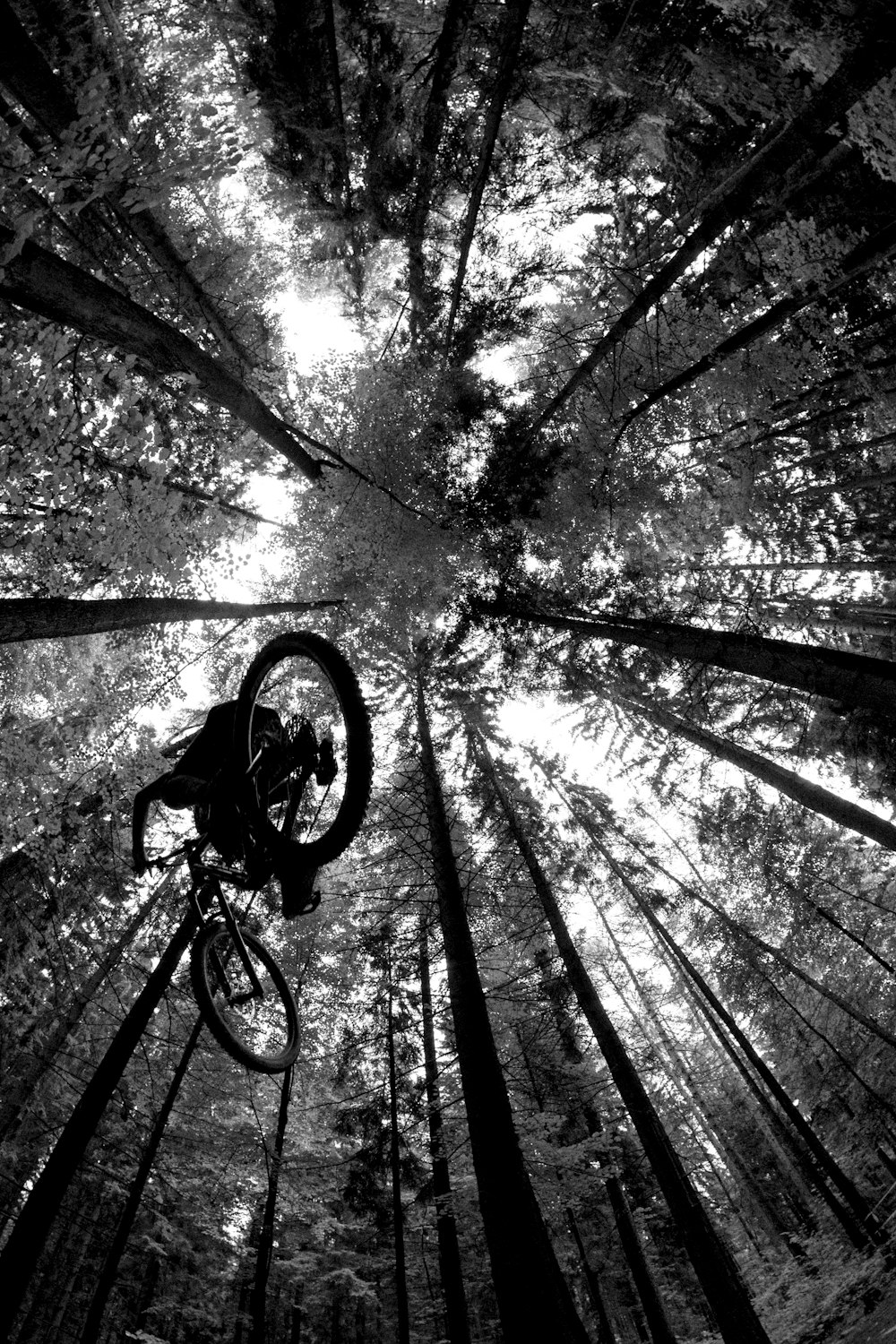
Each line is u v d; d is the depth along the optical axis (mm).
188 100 9039
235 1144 14305
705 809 15789
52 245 9438
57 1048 10758
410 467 13352
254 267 12766
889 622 12641
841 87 6633
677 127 10445
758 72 8039
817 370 11125
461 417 13008
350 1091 15828
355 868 16906
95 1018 13008
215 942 3764
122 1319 16109
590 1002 10633
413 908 13797
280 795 3090
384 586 14305
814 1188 17594
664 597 13586
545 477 13258
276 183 11883
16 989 9859
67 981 10453
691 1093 20547
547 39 9266
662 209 11477
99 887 10438
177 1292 15961
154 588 9758
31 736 10375
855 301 10445
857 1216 13383
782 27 6965
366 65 10430
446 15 8961
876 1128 14961
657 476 12945
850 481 12258
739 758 12578
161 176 6738
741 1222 22516
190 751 3234
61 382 7578
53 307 6016
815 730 12562
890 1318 6117
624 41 8773
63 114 6723
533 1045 13641
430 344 13461
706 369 10602
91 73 7715
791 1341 10852
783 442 12492
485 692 14836
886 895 16125
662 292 9305
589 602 13750
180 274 10727
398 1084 13039
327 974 15055
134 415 8219
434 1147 12633
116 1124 13250
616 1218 14062
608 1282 18766
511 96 10234
